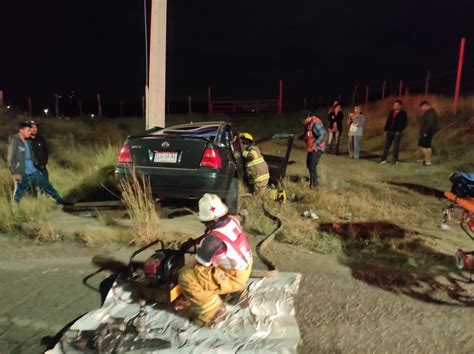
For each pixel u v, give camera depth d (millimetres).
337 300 3797
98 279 4082
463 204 4684
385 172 10250
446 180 9180
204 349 2975
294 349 3041
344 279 4211
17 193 6172
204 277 3152
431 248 5078
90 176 7730
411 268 4527
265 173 6730
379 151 13961
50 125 16406
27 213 5668
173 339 3092
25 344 3127
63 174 8305
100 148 11555
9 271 4207
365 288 4035
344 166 11086
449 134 12703
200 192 5484
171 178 5473
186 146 5500
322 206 6789
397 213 6590
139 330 3164
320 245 5031
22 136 6090
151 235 5016
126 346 3000
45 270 4246
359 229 5789
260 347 3027
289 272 4219
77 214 6023
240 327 3260
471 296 3918
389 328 3400
